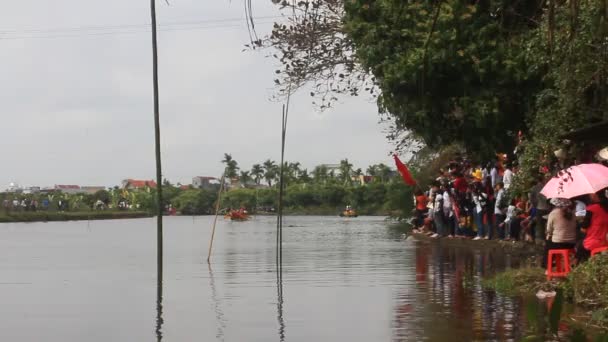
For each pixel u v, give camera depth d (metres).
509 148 20.25
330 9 22.83
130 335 11.10
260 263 22.72
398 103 19.88
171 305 14.01
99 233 49.00
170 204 143.00
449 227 29.31
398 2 18.88
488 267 19.09
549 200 17.12
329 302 14.02
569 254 14.72
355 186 127.38
